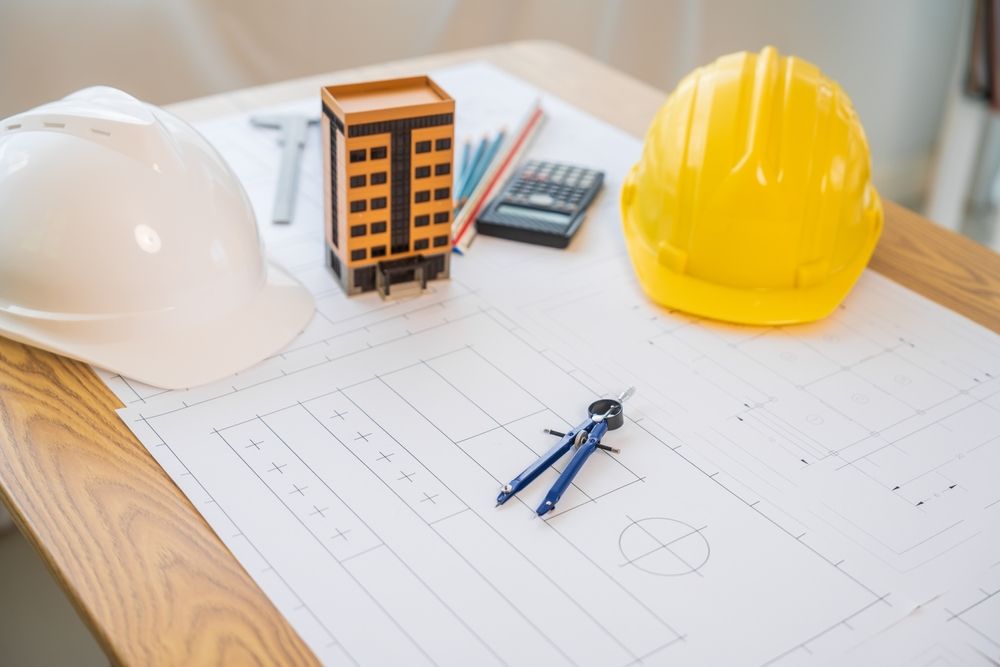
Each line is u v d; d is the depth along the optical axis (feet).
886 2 6.46
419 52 5.21
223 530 1.83
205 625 1.64
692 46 6.03
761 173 2.46
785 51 6.37
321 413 2.14
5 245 2.17
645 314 2.56
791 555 1.85
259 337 2.32
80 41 4.24
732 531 1.89
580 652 1.63
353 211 2.43
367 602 1.70
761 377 2.35
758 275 2.55
